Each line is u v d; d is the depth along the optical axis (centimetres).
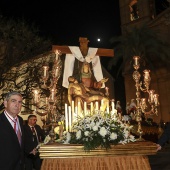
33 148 520
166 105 3012
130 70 2969
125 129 575
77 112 771
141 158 564
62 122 663
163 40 2694
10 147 441
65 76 934
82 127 551
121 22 3553
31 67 2584
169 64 2814
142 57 2641
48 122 698
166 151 1767
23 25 2645
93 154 532
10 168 436
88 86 947
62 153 522
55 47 873
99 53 936
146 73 786
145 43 2636
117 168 541
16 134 456
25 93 2534
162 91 3052
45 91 2291
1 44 2583
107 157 545
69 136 553
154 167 1265
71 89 925
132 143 563
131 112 1372
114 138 533
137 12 3425
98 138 527
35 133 858
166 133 608
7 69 2550
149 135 1541
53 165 530
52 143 554
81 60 902
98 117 575
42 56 2633
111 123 564
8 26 2581
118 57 2809
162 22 3053
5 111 467
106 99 916
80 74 953
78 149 525
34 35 2714
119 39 2755
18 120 480
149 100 773
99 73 982
